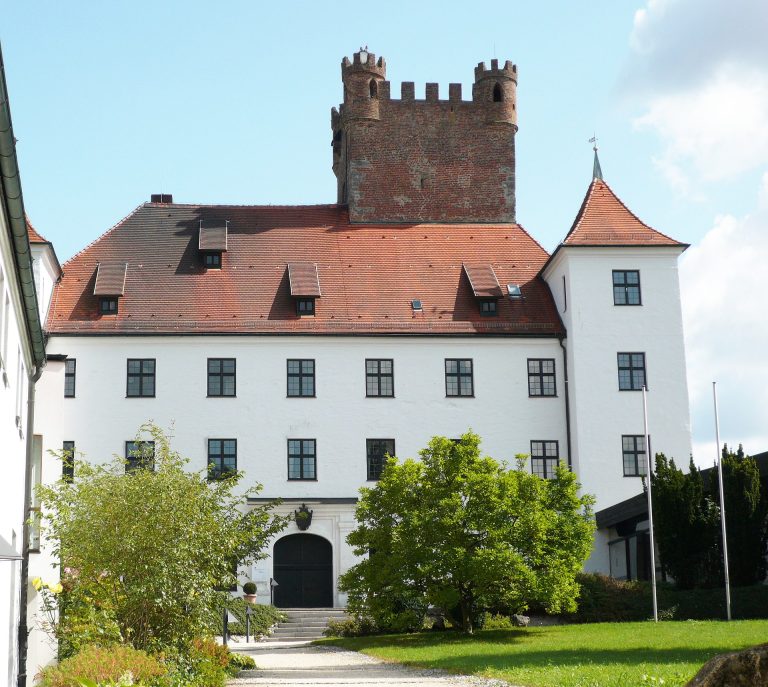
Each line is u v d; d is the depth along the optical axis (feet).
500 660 95.14
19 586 82.02
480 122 202.39
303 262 184.65
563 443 175.32
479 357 176.55
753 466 141.28
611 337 174.91
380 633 141.79
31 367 94.53
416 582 127.85
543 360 177.37
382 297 180.75
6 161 50.75
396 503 129.18
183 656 79.30
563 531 127.44
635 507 152.05
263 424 171.63
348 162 200.13
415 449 173.27
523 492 126.93
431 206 198.80
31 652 90.53
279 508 168.66
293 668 100.89
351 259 186.91
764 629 113.29
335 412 173.06
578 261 176.14
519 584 125.08
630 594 141.08
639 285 176.76
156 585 77.82
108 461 167.43
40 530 85.87
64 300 173.68
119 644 73.82
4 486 66.54
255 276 181.57
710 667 42.39
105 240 183.73
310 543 170.50
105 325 171.22
